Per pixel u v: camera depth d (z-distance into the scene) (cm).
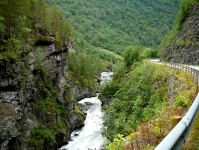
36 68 2462
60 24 4388
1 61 1612
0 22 1811
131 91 2364
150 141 657
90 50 15612
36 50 2598
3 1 1842
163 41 7175
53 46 3144
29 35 2466
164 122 840
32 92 2205
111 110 2178
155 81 2277
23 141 1811
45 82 2820
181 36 4216
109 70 12406
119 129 1664
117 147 572
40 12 3462
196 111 498
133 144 666
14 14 2094
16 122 1697
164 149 248
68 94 3347
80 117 3412
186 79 1531
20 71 1914
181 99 1045
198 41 3350
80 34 19775
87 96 5744
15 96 1748
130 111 2164
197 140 456
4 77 1645
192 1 4197
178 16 4956
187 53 3534
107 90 4403
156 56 7138
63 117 2991
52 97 2914
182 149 428
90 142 2694
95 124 3400
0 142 1541
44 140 2128
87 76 6512
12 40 1905
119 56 17688
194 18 3778
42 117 2364
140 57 4497
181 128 331
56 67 3297
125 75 4250
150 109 1251
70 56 6425
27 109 1997
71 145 2625
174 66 2517
